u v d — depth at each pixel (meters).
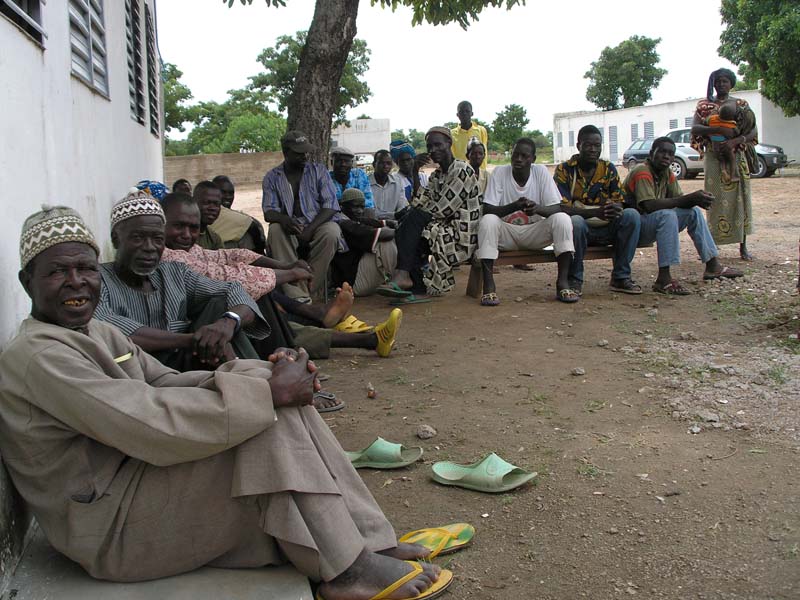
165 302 3.62
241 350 3.76
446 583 2.57
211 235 5.47
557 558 2.78
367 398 4.66
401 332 6.26
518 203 7.03
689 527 2.94
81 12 5.05
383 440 3.71
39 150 3.42
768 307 6.44
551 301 7.14
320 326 5.70
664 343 5.52
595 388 4.63
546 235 7.17
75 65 4.73
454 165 7.35
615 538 2.89
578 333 5.93
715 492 3.20
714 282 7.54
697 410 4.13
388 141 52.91
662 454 3.61
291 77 47.09
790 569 2.61
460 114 10.74
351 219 7.86
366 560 2.48
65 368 2.28
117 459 2.41
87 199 4.89
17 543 2.53
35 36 3.53
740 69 27.75
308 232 6.92
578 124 45.56
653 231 7.27
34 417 2.31
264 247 6.61
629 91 52.72
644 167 7.37
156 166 11.88
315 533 2.41
